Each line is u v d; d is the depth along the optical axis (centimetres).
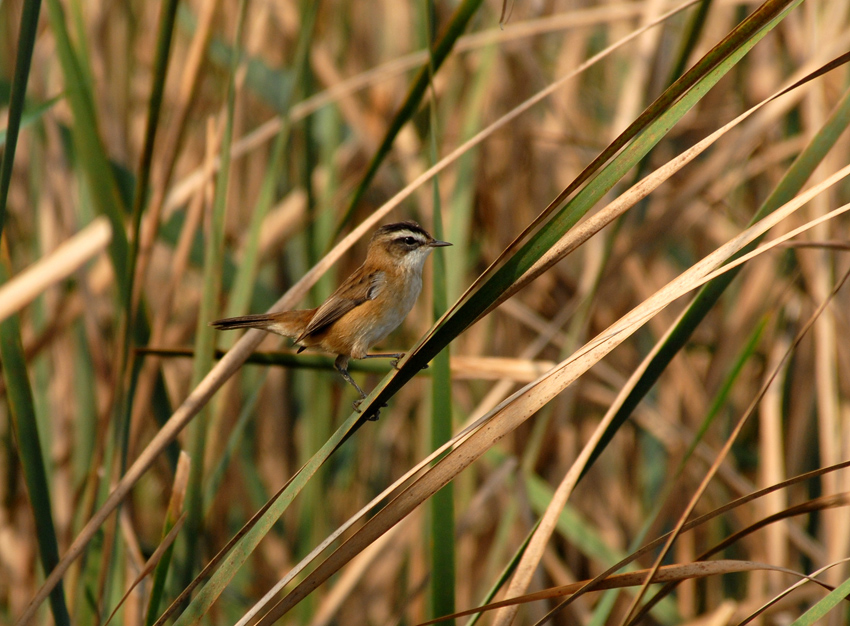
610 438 573
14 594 1069
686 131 1154
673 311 1152
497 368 775
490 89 1155
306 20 807
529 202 1171
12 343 580
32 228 1108
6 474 1134
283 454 1174
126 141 1127
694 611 1092
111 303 1145
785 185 568
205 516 730
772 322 1052
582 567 1128
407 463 1208
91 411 1019
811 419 1023
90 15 1061
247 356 626
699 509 1062
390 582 1140
